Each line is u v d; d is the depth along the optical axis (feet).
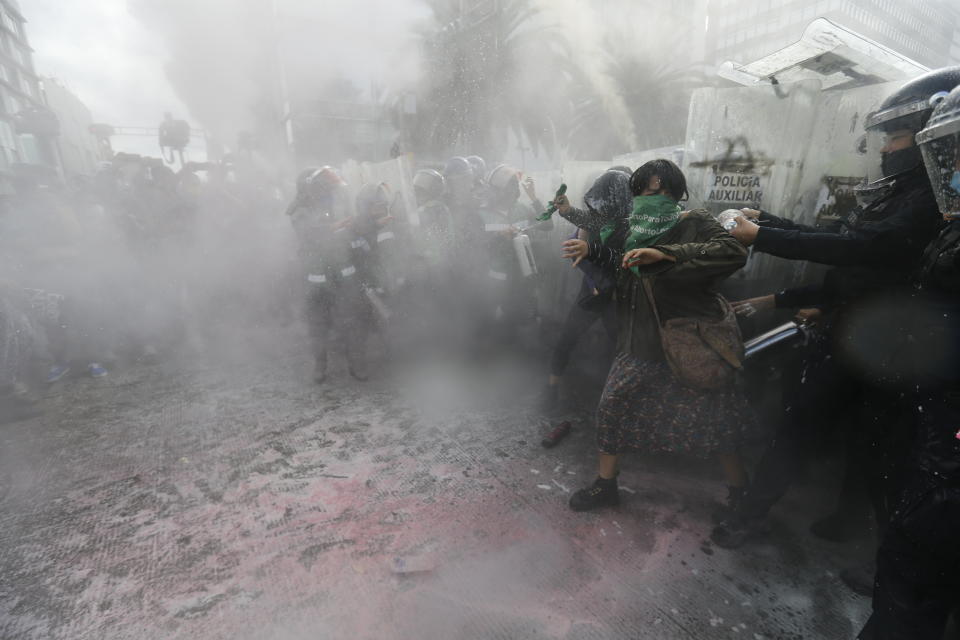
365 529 6.48
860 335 4.99
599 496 6.79
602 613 5.18
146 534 6.41
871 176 5.32
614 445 6.34
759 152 8.20
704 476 7.70
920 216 4.35
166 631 4.96
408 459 8.18
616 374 6.19
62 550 6.12
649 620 5.09
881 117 4.72
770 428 8.04
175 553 6.07
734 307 6.37
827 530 6.25
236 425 9.41
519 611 5.21
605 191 7.00
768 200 8.41
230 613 5.18
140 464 8.07
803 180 8.11
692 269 4.99
